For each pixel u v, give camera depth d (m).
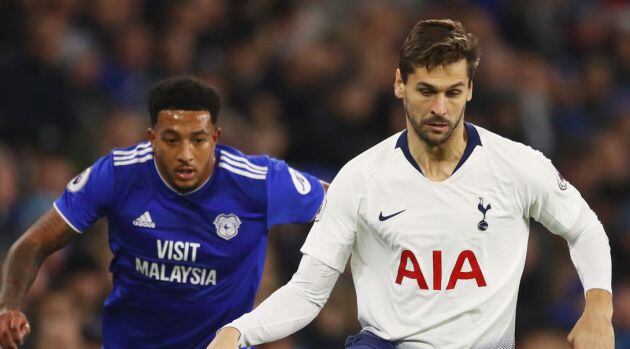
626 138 37.84
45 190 27.62
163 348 17.02
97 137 29.47
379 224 14.54
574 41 41.38
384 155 14.73
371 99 33.62
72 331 22.98
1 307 15.95
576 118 38.66
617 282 32.66
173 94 15.86
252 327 14.33
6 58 30.03
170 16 33.69
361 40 35.72
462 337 14.41
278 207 16.59
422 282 14.42
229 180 16.42
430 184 14.45
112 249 16.77
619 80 40.97
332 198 14.80
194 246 16.41
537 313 28.27
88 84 31.19
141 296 16.72
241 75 33.22
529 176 14.35
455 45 13.87
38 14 31.42
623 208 35.44
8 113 29.20
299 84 33.50
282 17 35.97
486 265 14.39
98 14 32.62
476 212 14.35
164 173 16.25
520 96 36.19
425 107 13.98
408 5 38.41
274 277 26.42
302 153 32.31
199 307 16.70
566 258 30.50
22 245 16.41
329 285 14.82
